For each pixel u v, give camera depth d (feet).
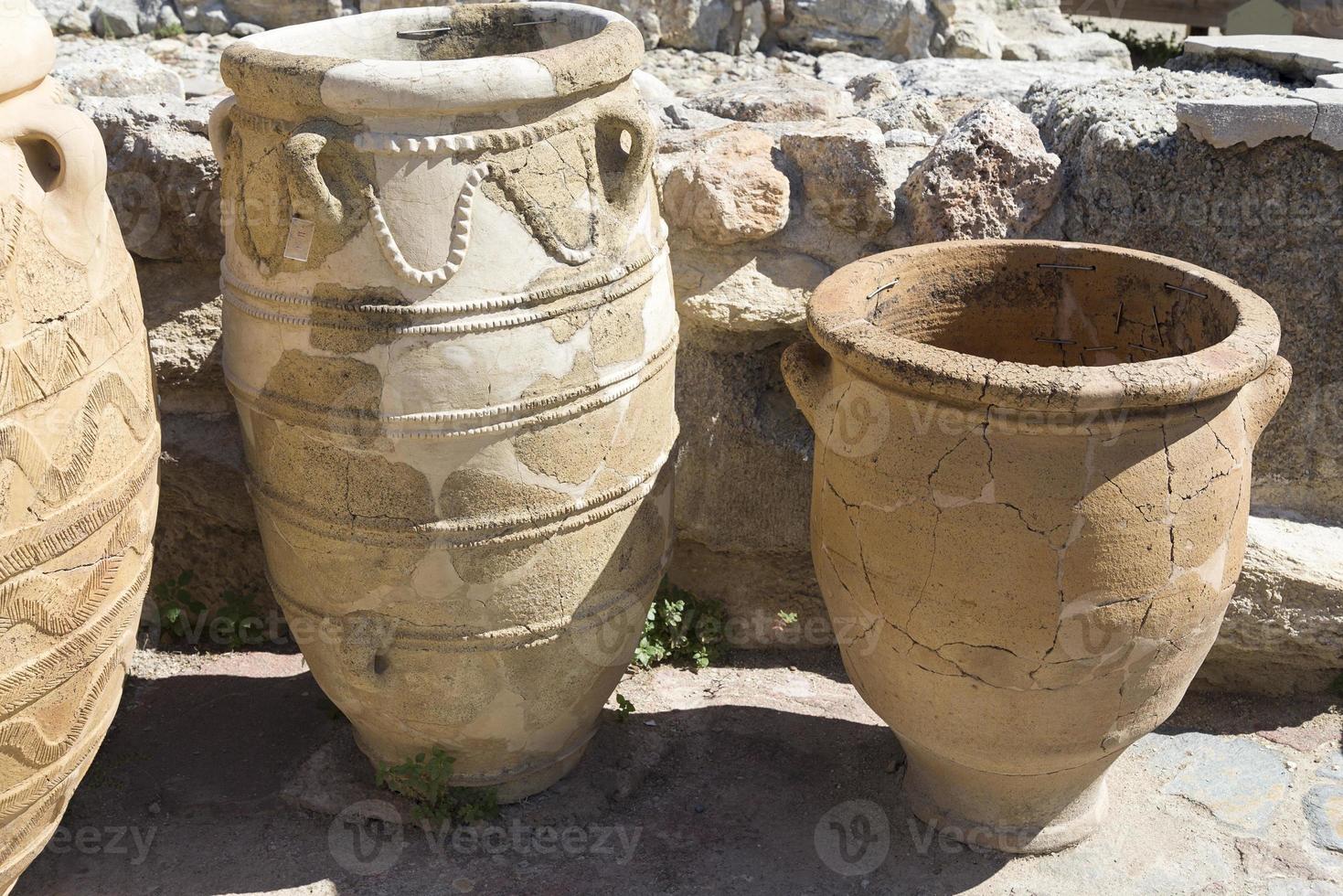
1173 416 8.02
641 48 8.80
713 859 9.81
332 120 7.96
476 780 10.12
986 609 8.38
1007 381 7.72
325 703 11.39
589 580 9.30
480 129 7.98
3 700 7.41
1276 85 11.74
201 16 19.04
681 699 11.62
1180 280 9.53
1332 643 10.90
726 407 11.62
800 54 19.15
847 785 10.54
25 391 7.09
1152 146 10.80
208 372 11.48
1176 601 8.50
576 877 9.62
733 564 12.23
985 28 19.39
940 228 11.09
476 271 8.13
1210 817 10.16
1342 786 10.44
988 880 9.59
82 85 13.73
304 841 9.95
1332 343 10.94
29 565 7.30
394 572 8.84
